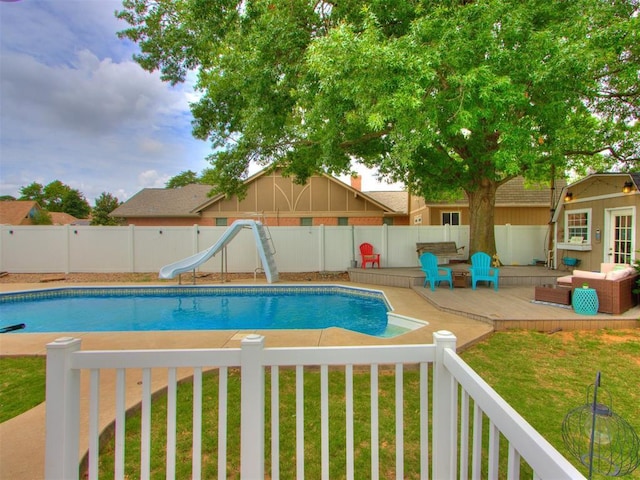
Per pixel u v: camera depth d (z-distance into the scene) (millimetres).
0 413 2875
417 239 12234
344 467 2242
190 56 8188
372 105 5402
